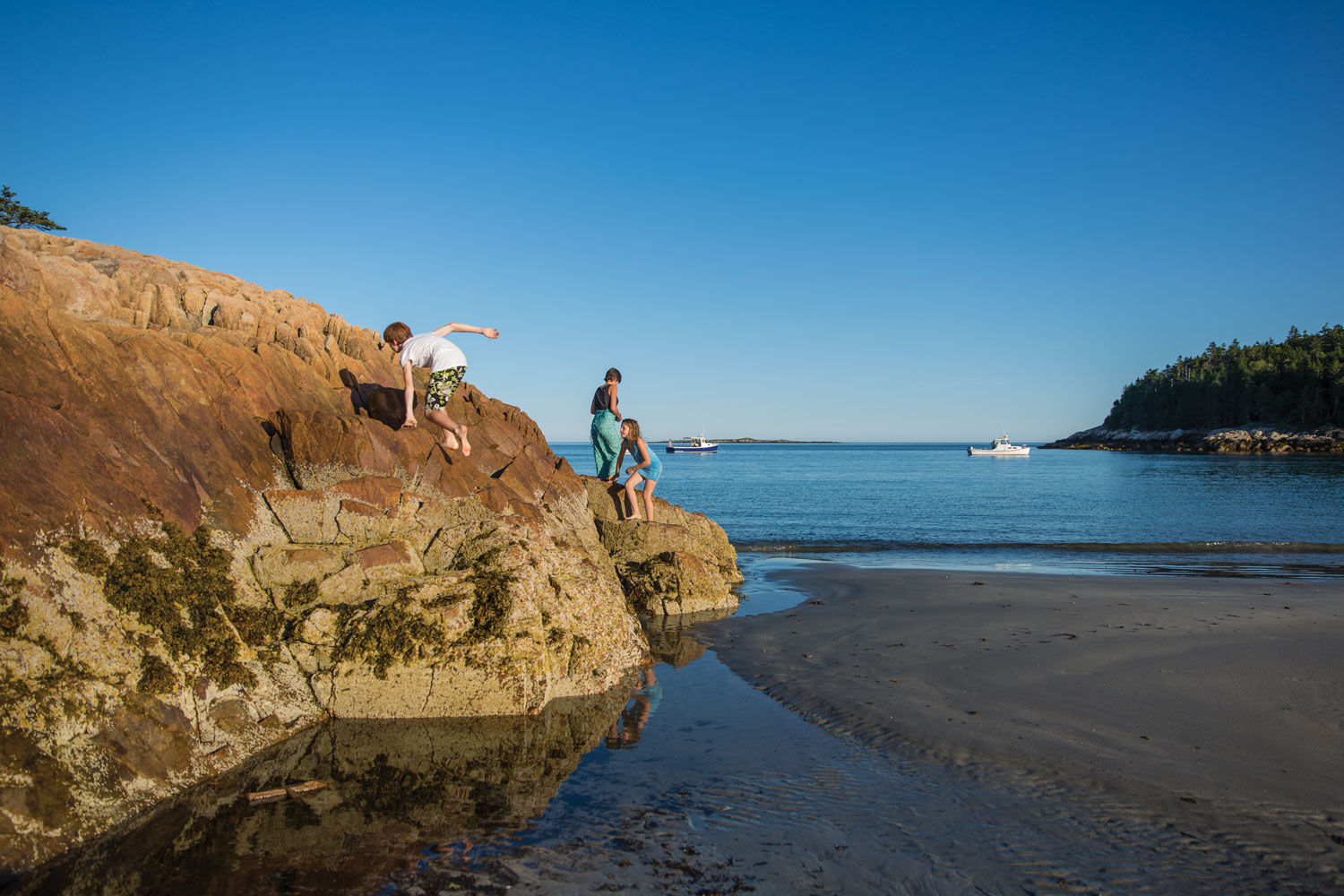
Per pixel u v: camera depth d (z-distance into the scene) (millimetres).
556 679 7242
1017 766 5672
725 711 6969
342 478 7871
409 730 6254
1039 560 18109
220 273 11469
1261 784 5320
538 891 4004
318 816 4781
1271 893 4035
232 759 5352
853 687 7594
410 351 9172
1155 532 24500
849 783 5418
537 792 5215
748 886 4090
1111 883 4137
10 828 3914
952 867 4301
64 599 4926
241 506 7035
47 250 9805
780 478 71125
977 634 9695
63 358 6078
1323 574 15375
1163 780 5391
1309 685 7430
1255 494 40375
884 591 13094
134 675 5109
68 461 5586
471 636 6641
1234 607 11289
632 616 9352
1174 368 163750
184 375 7168
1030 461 116750
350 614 6641
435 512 8031
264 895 3910
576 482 12641
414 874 4152
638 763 5750
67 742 4457
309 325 10945
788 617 11031
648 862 4324
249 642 6160
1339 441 102812
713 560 13430
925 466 104438
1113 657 8508
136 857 4203
